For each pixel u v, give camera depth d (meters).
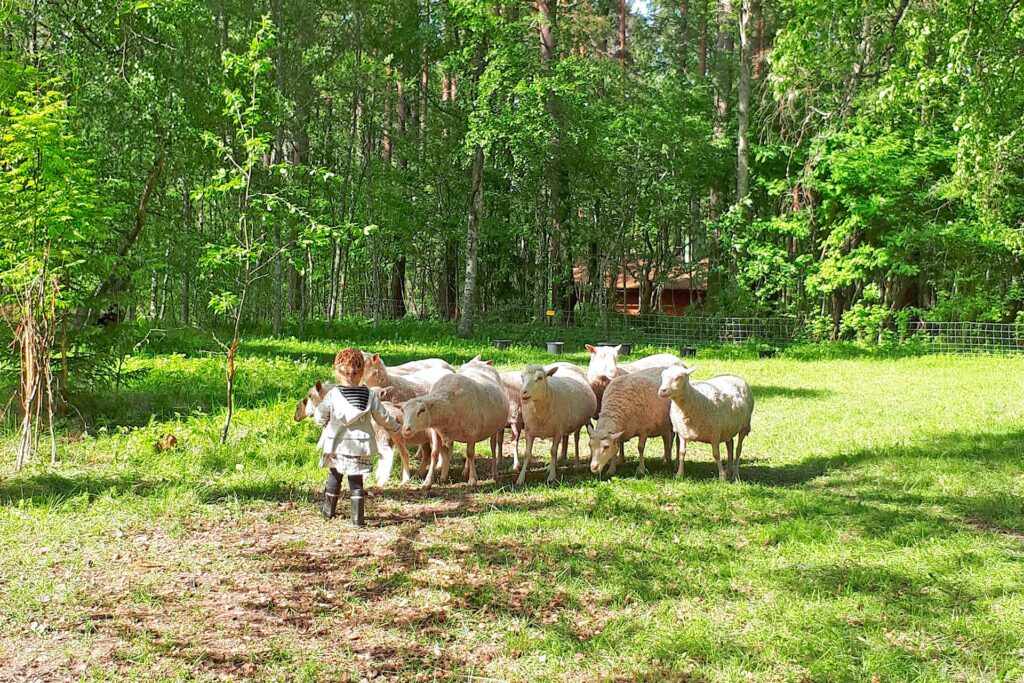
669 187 33.12
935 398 16.77
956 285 29.17
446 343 29.33
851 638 5.18
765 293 31.12
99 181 13.99
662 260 36.75
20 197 9.34
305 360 20.03
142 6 15.23
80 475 8.66
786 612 5.54
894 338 29.30
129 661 4.74
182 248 21.12
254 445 10.16
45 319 9.57
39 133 9.52
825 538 7.23
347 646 5.03
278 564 6.34
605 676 4.73
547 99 30.86
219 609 5.50
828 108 30.89
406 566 6.36
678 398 9.10
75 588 5.71
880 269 30.45
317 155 38.38
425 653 4.98
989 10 11.92
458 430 8.66
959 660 4.94
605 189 33.53
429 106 36.69
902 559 6.66
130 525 7.12
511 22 31.73
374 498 8.41
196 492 8.12
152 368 15.66
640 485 9.03
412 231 34.28
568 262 35.53
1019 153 13.71
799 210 31.59
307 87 29.83
